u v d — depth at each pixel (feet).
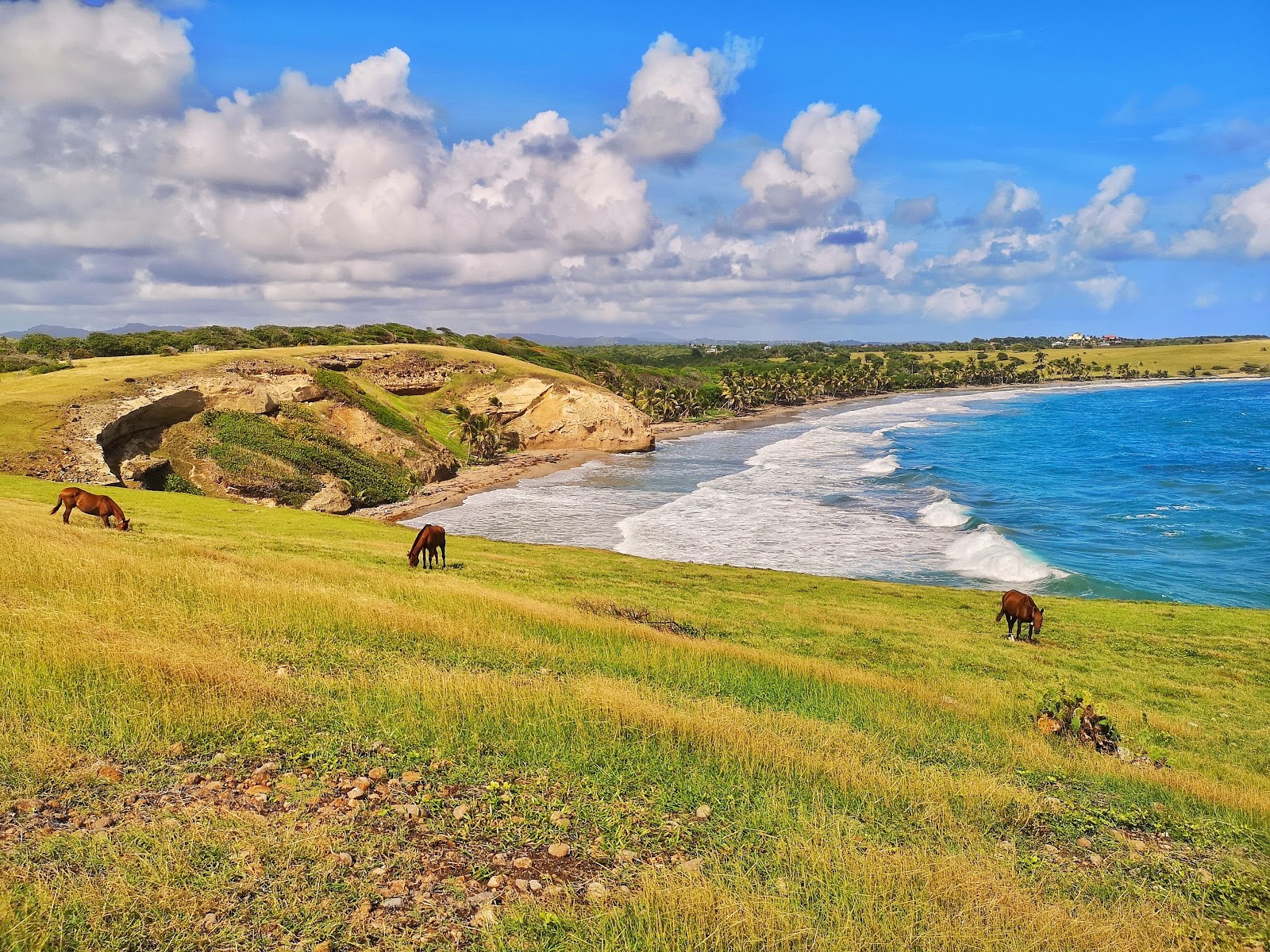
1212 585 129.59
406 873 19.49
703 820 24.20
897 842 23.99
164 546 63.72
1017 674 65.46
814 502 205.46
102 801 21.20
